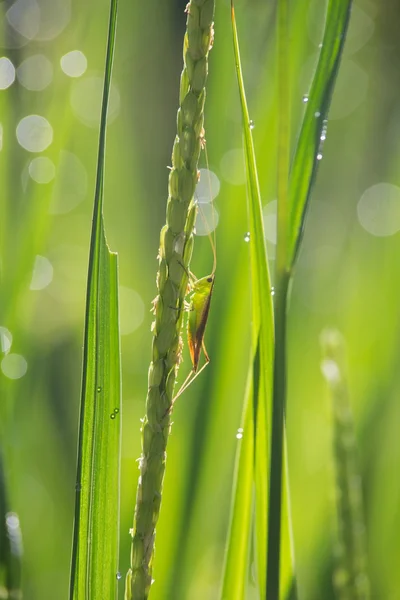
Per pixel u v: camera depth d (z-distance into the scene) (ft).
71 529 2.52
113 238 2.92
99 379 1.72
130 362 2.68
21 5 2.28
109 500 1.72
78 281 2.89
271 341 1.77
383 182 3.40
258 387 1.78
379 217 3.29
